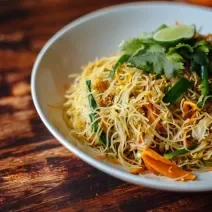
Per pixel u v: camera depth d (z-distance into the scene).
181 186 0.44
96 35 0.65
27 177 0.51
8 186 0.50
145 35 0.57
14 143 0.56
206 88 0.52
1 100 0.62
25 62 0.68
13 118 0.59
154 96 0.53
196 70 0.53
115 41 0.66
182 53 0.53
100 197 0.49
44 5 0.79
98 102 0.55
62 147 0.55
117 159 0.52
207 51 0.54
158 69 0.53
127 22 0.67
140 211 0.47
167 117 0.52
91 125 0.54
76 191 0.50
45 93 0.56
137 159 0.51
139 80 0.54
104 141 0.53
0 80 0.65
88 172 0.52
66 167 0.52
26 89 0.63
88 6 0.79
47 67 0.59
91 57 0.65
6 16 0.77
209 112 0.53
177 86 0.52
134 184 0.48
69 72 0.62
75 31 0.64
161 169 0.49
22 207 0.48
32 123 0.58
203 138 0.52
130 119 0.53
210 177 0.48
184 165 0.51
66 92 0.60
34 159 0.53
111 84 0.55
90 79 0.57
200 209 0.47
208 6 0.75
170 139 0.52
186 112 0.52
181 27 0.56
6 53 0.69
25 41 0.72
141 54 0.54
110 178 0.51
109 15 0.66
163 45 0.54
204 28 0.66
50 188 0.50
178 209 0.47
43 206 0.48
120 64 0.56
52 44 0.61
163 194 0.49
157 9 0.67
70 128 0.56
